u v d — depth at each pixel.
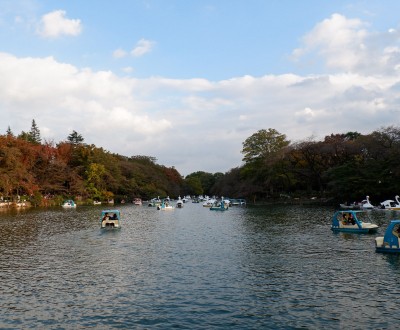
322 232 49.06
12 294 23.08
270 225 58.97
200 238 46.09
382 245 33.88
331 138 124.81
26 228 57.19
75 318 19.05
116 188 164.88
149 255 35.03
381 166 91.75
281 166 121.50
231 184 168.25
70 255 35.38
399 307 19.78
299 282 24.83
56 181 137.62
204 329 17.44
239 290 23.25
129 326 17.94
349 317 18.55
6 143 124.44
